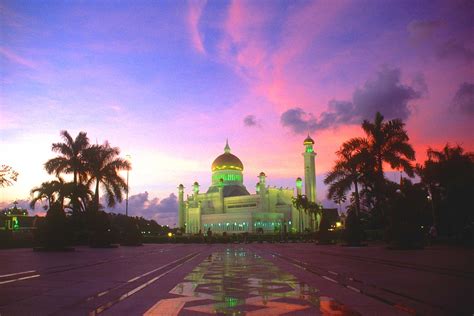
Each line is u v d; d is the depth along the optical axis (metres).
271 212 136.62
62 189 53.84
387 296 11.97
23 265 22.42
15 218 68.81
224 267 22.02
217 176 154.88
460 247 39.59
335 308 10.28
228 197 144.00
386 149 52.34
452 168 52.53
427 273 17.92
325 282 15.22
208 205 147.00
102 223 50.84
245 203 139.50
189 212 149.00
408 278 16.09
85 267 21.67
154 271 19.56
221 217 135.75
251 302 11.12
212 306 10.58
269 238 86.06
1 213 80.56
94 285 14.38
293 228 133.50
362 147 53.12
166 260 27.62
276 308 10.30
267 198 137.88
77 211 55.28
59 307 10.38
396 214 37.62
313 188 132.88
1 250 42.31
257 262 25.75
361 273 18.16
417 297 11.72
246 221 127.88
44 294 12.35
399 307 10.38
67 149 55.59
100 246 50.47
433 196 54.78
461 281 15.07
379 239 54.97
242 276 17.42
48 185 59.91
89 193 55.44
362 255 30.12
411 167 51.75
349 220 48.34
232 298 11.76
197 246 61.81
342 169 54.19
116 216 108.12
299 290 13.23
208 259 28.92
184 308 10.32
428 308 10.27
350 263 23.88
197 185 157.62
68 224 40.53
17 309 10.14
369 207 62.38
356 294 12.37
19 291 12.92
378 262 24.19
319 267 21.45
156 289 13.52
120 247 54.50
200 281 15.69
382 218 53.53
